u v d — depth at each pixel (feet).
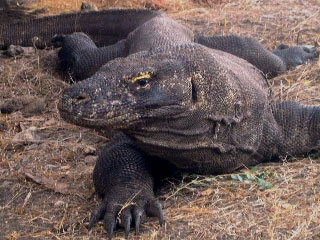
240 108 5.87
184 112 5.55
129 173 5.75
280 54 7.88
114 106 5.37
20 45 8.41
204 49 5.74
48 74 7.74
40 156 6.40
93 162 6.31
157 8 9.92
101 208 5.58
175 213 5.59
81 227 5.54
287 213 5.50
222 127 5.75
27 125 6.85
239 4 9.91
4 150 6.49
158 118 5.47
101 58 7.68
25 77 7.57
